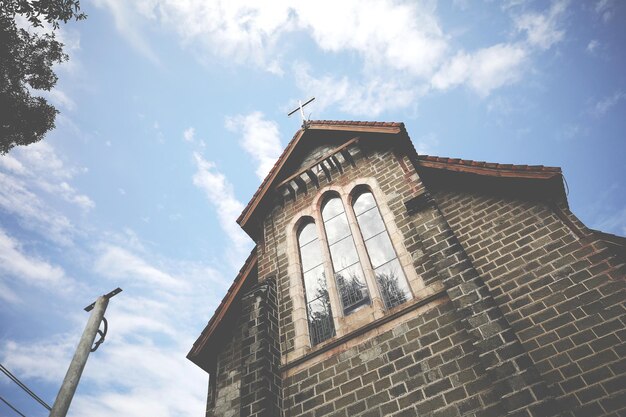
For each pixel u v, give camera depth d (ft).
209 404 26.76
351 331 22.17
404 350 19.83
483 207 25.08
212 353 29.71
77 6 28.45
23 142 32.50
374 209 28.45
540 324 18.21
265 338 23.17
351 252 27.09
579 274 19.13
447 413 16.69
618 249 19.34
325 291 26.03
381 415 18.06
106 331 21.95
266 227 33.06
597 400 15.05
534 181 24.14
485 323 17.42
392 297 23.04
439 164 28.53
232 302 30.81
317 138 37.29
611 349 16.14
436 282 21.39
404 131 31.48
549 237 21.39
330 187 31.78
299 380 21.75
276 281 28.12
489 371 15.97
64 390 18.62
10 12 27.53
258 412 19.61
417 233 24.16
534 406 14.30
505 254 21.83
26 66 30.07
